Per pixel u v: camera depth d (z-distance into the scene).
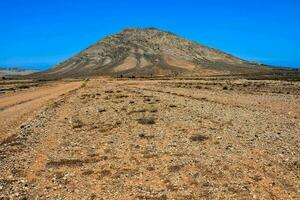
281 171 17.39
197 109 39.44
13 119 36.31
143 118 33.06
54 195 15.18
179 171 17.70
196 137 24.30
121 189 15.68
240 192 14.98
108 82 132.38
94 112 39.44
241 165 18.34
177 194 14.94
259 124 29.64
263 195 14.65
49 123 32.97
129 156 20.62
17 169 18.67
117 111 39.25
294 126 28.75
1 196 15.05
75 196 15.05
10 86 118.62
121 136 26.09
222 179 16.48
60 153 21.77
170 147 22.28
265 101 48.72
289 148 21.45
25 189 15.87
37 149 22.89
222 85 90.38
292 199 14.23
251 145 22.28
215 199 14.37
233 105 43.94
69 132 28.34
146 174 17.47
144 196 14.84
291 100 49.50
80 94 68.31
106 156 20.75
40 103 51.78
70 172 18.06
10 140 25.72
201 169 17.88
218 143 22.92
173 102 47.38
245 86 83.94
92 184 16.36
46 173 18.00
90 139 25.50
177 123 30.36
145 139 24.77
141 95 60.69
